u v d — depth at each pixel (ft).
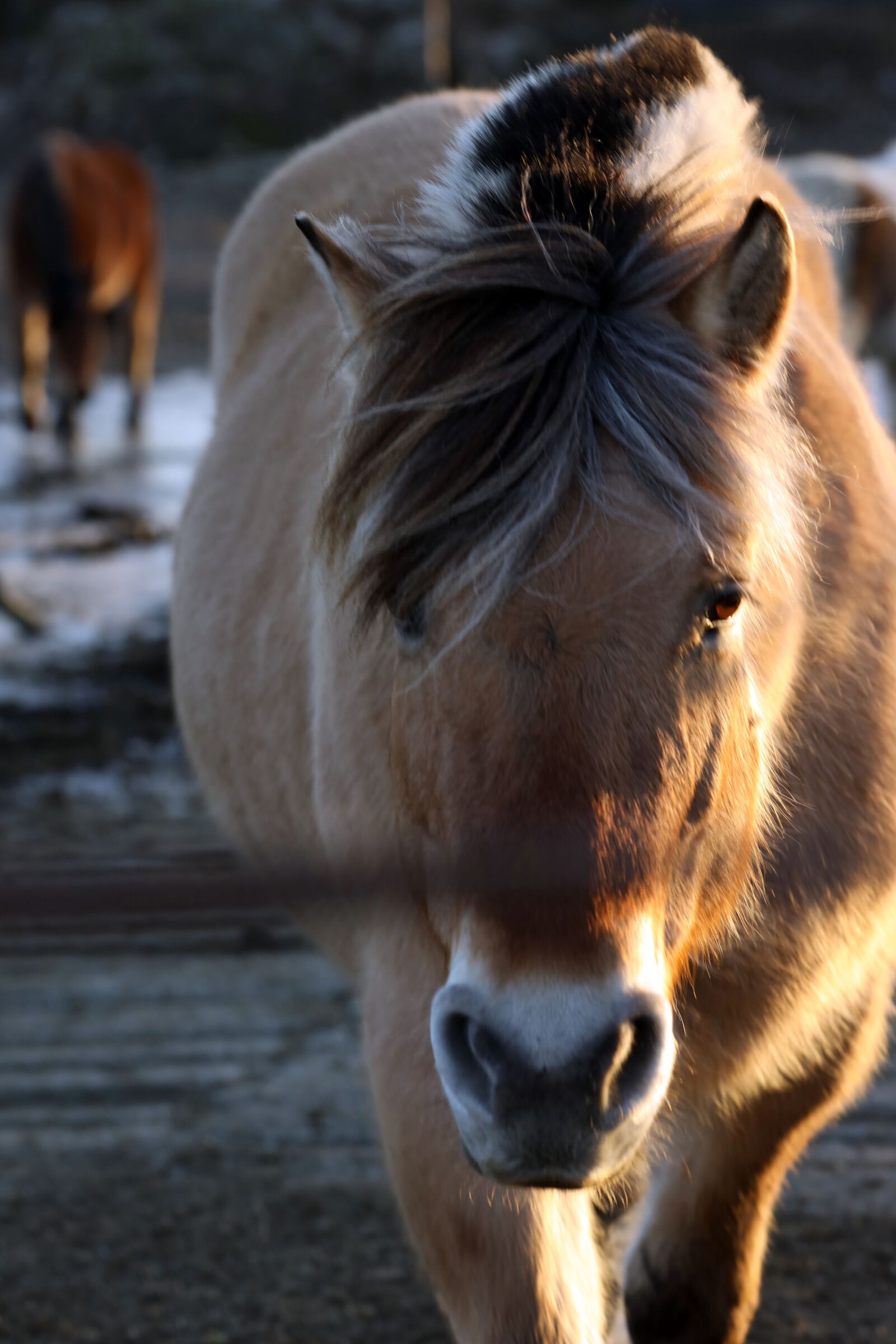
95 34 125.18
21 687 27.25
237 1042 17.01
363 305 7.91
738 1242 10.52
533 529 6.75
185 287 71.97
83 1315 12.53
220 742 12.49
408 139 12.82
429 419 7.07
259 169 106.42
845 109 113.29
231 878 6.07
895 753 9.64
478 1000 6.56
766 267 7.56
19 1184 14.47
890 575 9.78
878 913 9.78
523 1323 8.35
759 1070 9.78
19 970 18.78
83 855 19.98
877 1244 13.16
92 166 48.26
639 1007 6.54
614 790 6.63
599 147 8.32
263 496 11.96
